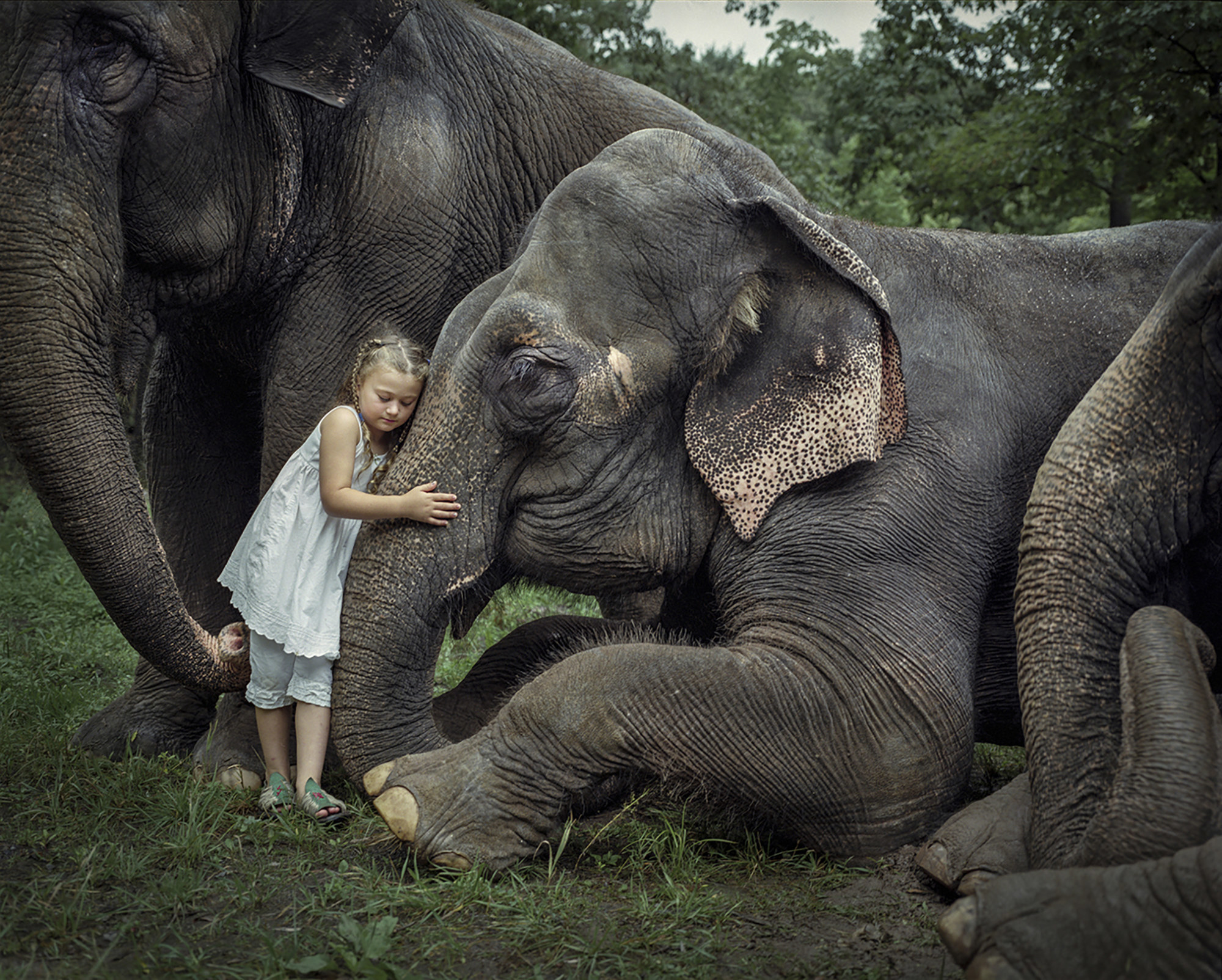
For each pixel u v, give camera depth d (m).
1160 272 4.10
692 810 3.53
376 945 2.65
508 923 2.89
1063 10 11.98
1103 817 2.33
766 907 3.08
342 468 3.57
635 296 3.64
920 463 3.66
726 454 3.67
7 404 3.73
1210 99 11.33
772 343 3.67
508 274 3.79
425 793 3.21
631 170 3.72
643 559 3.75
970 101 14.84
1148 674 2.36
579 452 3.64
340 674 3.57
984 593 3.75
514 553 3.73
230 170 4.39
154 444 5.00
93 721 4.55
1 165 3.81
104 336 3.96
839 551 3.56
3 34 3.87
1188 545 2.75
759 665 3.41
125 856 3.13
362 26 4.43
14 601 6.87
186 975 2.56
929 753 3.45
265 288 4.66
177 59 4.10
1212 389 2.68
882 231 4.07
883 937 2.88
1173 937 2.05
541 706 3.29
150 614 3.82
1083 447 2.76
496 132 4.99
